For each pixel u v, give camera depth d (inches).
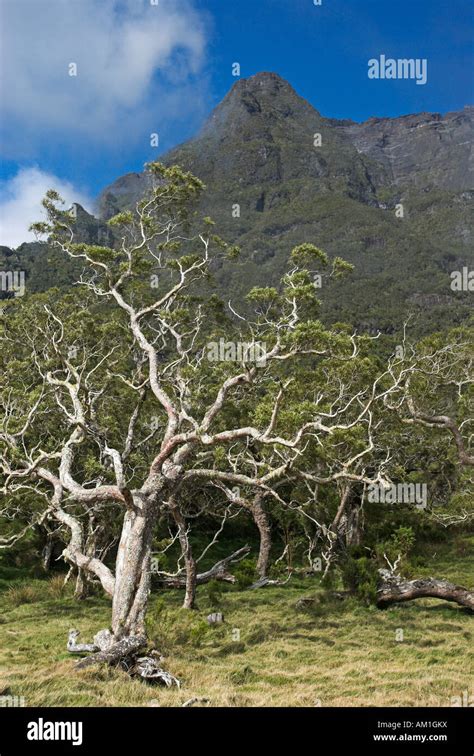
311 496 1455.5
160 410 1429.6
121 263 1154.0
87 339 1323.8
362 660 808.9
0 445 1122.0
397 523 1732.3
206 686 674.2
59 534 1278.3
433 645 887.7
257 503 1451.8
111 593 805.2
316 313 1003.3
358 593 1139.9
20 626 1003.9
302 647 880.9
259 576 1432.1
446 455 1683.1
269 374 1267.2
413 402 1457.9
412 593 1106.1
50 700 576.1
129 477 1262.3
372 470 1476.4
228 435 848.3
